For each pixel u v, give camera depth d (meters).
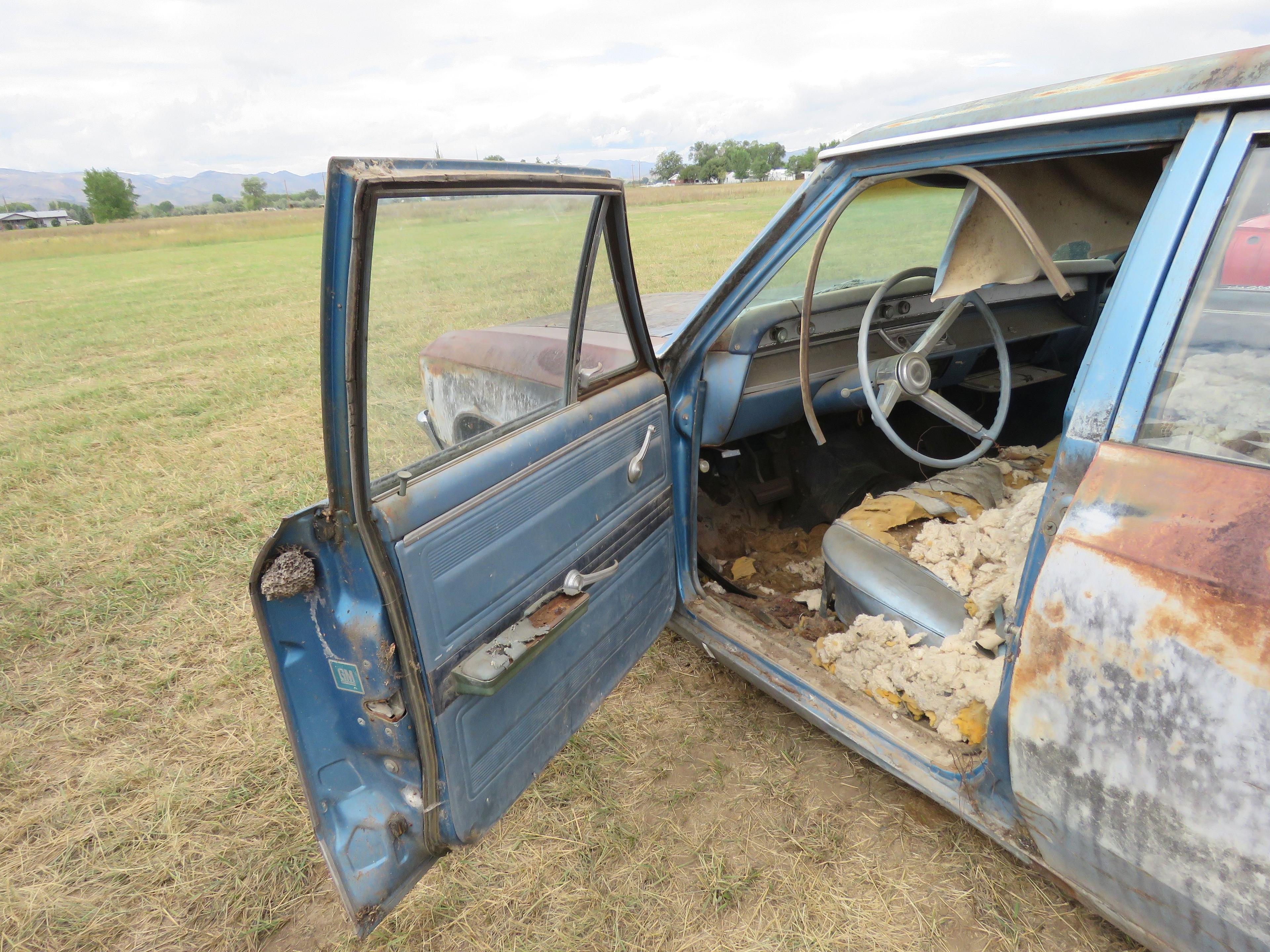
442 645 1.29
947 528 1.96
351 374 1.06
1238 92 1.08
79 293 18.55
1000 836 1.49
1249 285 1.06
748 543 2.79
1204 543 1.02
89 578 3.38
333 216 1.03
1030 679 1.23
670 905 1.74
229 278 20.52
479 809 1.44
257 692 2.61
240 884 1.88
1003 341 2.21
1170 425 1.11
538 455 1.51
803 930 1.66
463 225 1.28
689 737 2.25
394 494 1.19
